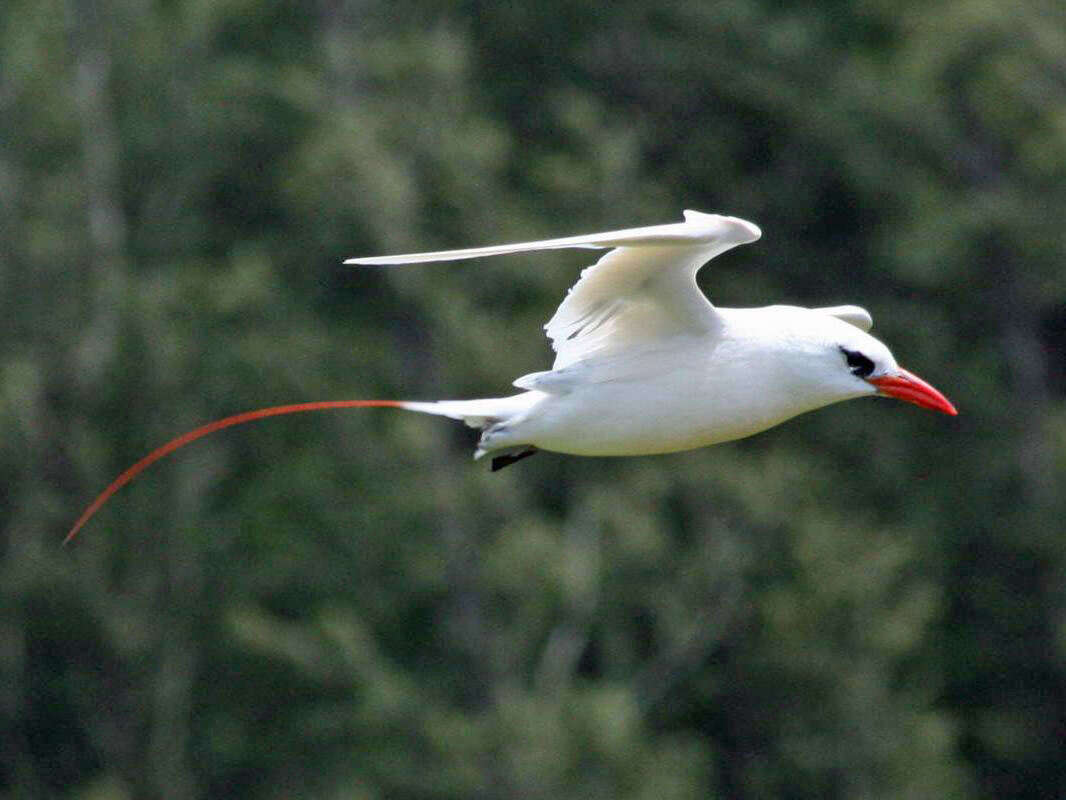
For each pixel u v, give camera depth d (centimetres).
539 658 1794
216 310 2062
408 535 1870
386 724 1759
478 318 1883
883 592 1827
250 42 2353
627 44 2447
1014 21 2094
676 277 732
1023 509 2130
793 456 1972
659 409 759
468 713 1778
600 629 1895
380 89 2128
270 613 1958
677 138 2450
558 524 1908
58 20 2116
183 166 2242
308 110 2117
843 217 2420
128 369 1912
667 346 756
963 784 1941
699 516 1855
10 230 1942
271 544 1961
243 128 2292
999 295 2223
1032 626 2108
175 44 2244
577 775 1667
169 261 2184
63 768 1847
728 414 760
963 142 2239
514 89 2464
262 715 1931
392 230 1909
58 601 1803
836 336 759
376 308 2122
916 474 2170
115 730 1823
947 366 2209
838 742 1783
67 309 1928
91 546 1827
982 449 2167
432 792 1714
